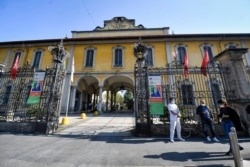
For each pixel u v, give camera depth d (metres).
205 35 17.67
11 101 8.41
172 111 5.96
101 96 17.20
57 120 7.83
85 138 6.20
